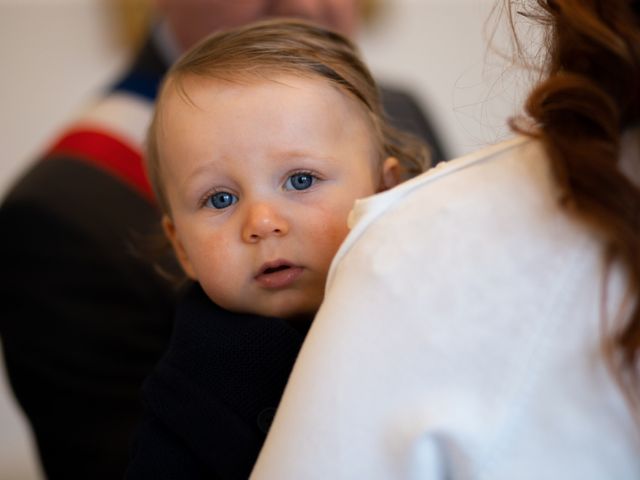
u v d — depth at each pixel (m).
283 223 0.68
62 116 2.17
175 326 0.73
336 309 0.52
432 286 0.49
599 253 0.46
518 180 0.50
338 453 0.49
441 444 0.47
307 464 0.50
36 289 1.11
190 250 0.73
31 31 2.12
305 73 0.73
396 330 0.50
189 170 0.71
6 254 1.12
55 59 2.14
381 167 0.80
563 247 0.47
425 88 2.33
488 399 0.46
